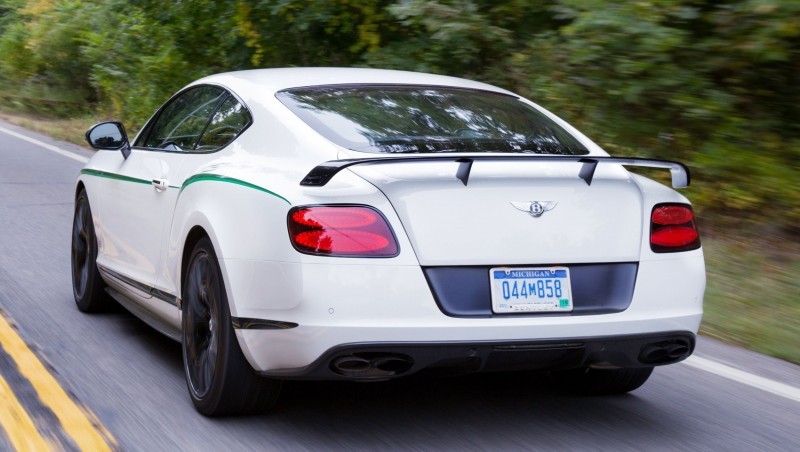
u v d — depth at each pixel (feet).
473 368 19.42
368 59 65.57
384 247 18.66
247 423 21.61
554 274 19.58
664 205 21.02
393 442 20.66
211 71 80.74
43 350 27.27
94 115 129.39
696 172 48.83
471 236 19.10
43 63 144.56
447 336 18.66
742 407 24.48
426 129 22.09
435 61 62.64
